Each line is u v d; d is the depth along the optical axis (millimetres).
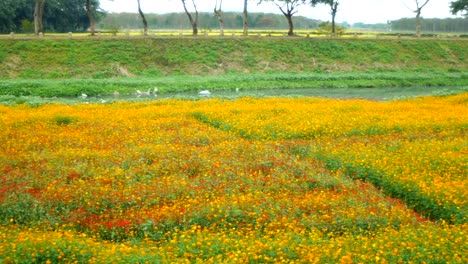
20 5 75125
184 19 119438
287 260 10609
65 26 84875
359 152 19359
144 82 49844
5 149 20297
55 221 13695
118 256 10875
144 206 14562
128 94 46125
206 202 14523
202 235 12125
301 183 16422
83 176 16953
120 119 26719
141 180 16672
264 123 24875
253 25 119938
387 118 26516
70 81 48031
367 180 17297
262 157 18922
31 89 44656
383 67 63625
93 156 19156
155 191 15375
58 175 16922
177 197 15141
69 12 84125
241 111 28781
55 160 18500
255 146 20531
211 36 63656
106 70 54312
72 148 20562
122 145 21094
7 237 11773
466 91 44656
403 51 67938
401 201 15531
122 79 51375
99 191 15312
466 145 20516
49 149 20406
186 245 11578
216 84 51469
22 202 14430
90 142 21359
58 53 55375
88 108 31234
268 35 67438
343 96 45375
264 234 12625
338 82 55281
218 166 17766
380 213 13664
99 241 12625
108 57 56281
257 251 11086
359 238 11945
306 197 14953
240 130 24094
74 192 15195
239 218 13445
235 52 61812
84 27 89562
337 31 76062
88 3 63062
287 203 14391
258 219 13258
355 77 57188
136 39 60312
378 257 10531
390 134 23328
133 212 14234
